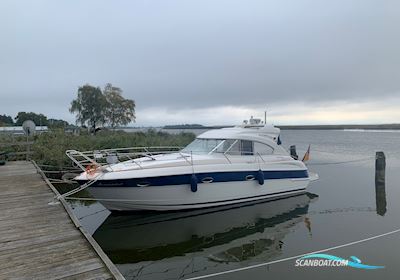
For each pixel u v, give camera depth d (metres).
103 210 9.70
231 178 9.40
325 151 32.97
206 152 10.02
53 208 6.84
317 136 81.94
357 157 26.28
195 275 5.72
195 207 9.04
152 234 7.72
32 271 4.01
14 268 4.09
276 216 9.06
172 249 6.90
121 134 23.55
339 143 48.59
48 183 9.34
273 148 10.91
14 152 15.69
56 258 4.39
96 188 8.10
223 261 6.30
